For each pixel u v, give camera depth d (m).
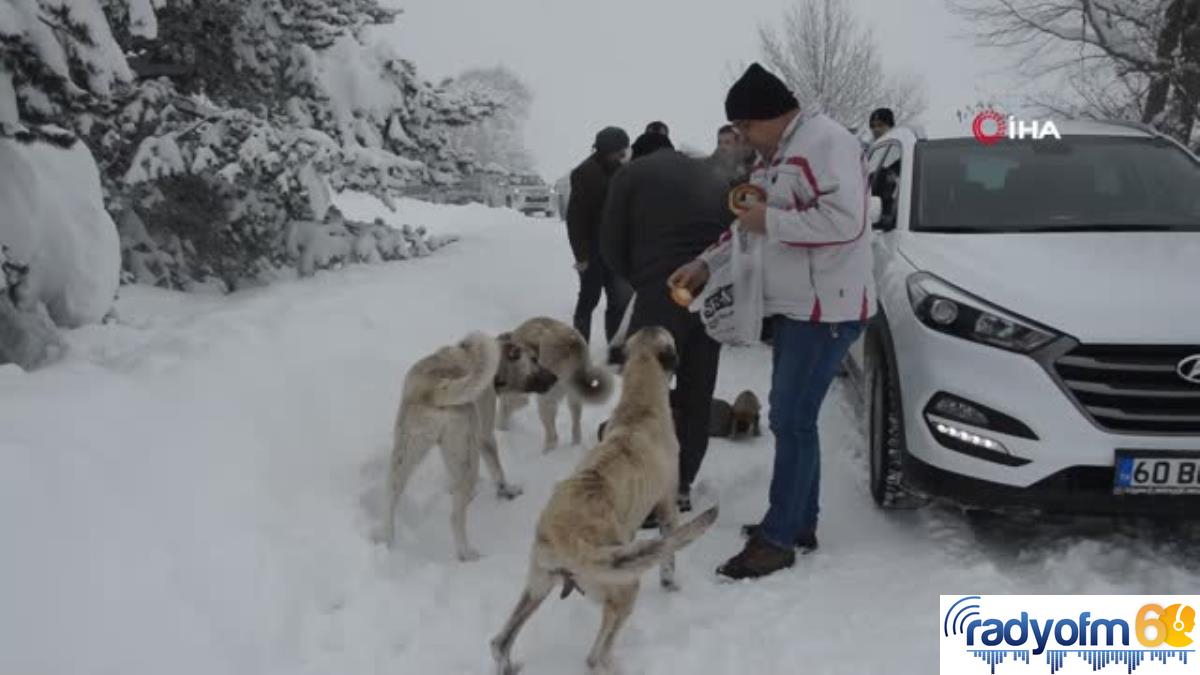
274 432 4.68
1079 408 3.69
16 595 3.02
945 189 5.05
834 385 6.80
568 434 5.88
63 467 3.61
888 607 3.74
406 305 7.29
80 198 5.55
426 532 4.50
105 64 5.62
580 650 3.52
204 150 7.68
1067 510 3.75
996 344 3.84
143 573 3.33
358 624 3.56
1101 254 4.20
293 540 3.97
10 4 5.12
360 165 8.34
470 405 4.23
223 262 8.80
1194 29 11.19
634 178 4.65
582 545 3.11
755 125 3.83
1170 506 3.68
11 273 5.08
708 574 4.12
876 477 4.64
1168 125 11.30
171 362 5.07
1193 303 3.75
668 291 4.60
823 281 3.80
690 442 4.73
